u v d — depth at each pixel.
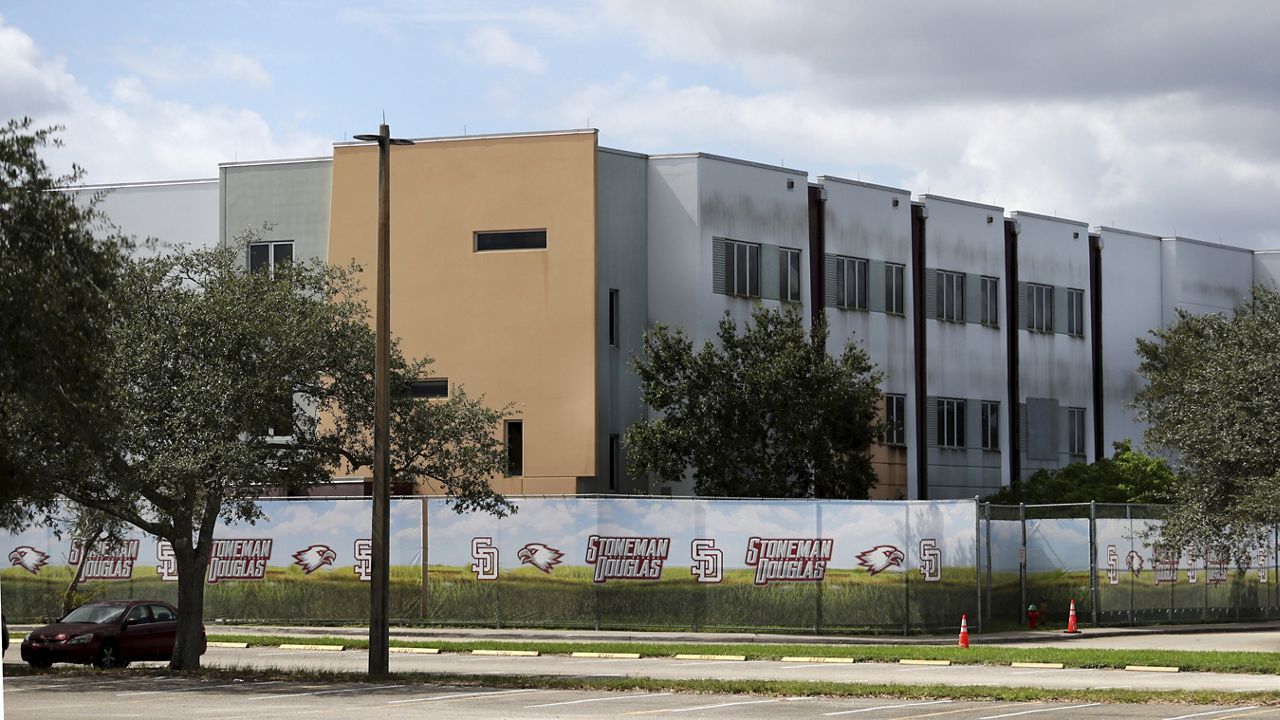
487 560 47.84
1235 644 44.34
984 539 50.09
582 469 54.75
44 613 50.75
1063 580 51.09
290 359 33.09
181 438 32.00
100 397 28.55
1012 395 69.50
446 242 56.34
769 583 46.28
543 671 34.62
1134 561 51.94
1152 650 39.09
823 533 46.19
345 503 49.28
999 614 50.25
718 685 28.72
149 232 61.62
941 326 66.44
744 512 46.59
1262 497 37.41
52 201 25.81
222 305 32.84
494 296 55.81
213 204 61.12
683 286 57.62
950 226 67.19
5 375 25.42
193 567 34.50
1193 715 23.77
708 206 57.97
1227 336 42.25
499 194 56.09
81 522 45.72
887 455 63.19
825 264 62.00
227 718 23.45
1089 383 72.31
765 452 51.94
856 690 27.88
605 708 25.22
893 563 45.72
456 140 56.62
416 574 48.44
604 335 56.56
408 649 41.69
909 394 64.50
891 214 64.69
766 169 60.06
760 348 52.56
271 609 49.56
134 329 32.31
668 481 53.72
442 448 36.50
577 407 54.97
